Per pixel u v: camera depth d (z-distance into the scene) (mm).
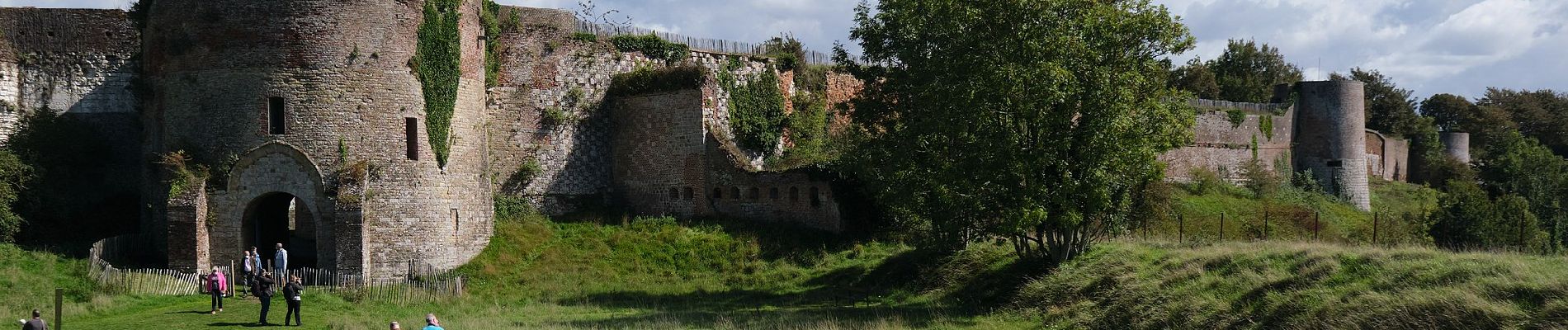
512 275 38562
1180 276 28203
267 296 28703
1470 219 36875
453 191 38438
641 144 46344
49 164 39562
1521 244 35312
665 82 45531
